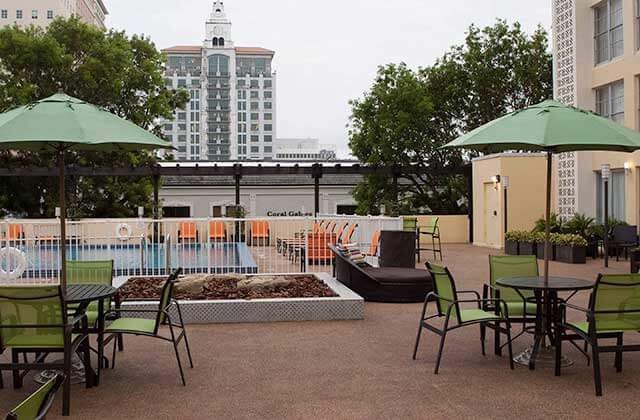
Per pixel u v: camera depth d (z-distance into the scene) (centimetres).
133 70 2711
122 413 489
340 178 3847
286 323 841
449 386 553
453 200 2891
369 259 1420
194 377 588
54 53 2455
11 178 2600
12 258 1203
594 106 1905
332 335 765
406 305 993
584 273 1379
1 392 548
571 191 1945
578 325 577
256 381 573
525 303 647
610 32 1839
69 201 2622
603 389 541
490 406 498
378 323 841
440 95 2848
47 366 496
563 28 1981
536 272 736
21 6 8000
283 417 478
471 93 2842
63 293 554
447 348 696
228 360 650
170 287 607
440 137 2852
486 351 682
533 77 2786
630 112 1727
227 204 3766
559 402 506
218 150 15250
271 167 2445
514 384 558
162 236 1806
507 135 599
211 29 15162
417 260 1723
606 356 656
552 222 1839
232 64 15188
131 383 571
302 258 1434
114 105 2723
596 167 1870
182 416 481
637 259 1252
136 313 823
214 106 15188
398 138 2727
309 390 545
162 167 2398
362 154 2839
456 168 2533
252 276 1041
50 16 8012
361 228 1549
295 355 668
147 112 2777
